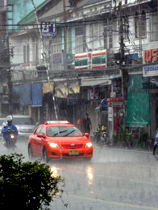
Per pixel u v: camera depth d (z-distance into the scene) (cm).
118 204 1530
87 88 5834
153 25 5097
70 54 6241
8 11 9288
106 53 5291
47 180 959
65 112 6912
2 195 893
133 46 5003
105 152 3981
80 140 2930
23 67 8162
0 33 9138
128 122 4747
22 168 955
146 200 1598
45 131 3072
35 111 8112
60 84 6231
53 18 7412
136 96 4731
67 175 2298
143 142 4416
